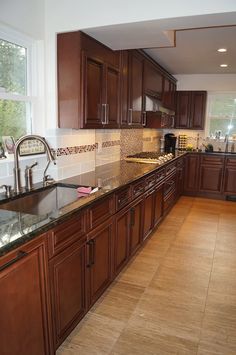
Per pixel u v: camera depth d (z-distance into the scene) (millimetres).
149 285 2422
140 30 2109
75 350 1724
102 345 1767
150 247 3158
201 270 2689
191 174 5555
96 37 2275
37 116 2270
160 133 5773
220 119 5785
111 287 2375
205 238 3447
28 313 1321
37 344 1416
